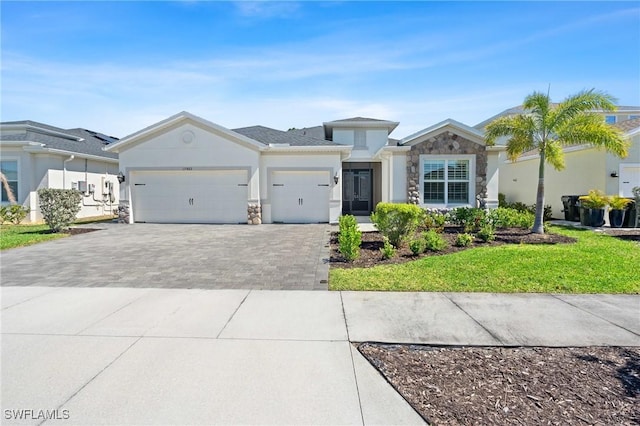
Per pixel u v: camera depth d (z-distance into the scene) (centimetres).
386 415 285
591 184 1590
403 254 909
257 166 1650
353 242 836
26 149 1720
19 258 880
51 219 1300
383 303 549
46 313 505
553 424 273
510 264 749
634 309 522
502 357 382
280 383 327
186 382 327
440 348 403
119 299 567
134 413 283
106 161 2178
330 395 310
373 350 396
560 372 351
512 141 1198
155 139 1669
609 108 1115
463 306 536
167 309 521
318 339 422
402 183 1614
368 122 2281
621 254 838
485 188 1593
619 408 293
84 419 276
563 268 721
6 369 350
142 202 1697
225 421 275
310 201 1698
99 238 1202
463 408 294
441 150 1591
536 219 1207
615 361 372
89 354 381
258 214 1653
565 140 1148
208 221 1692
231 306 535
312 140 1797
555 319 484
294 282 666
